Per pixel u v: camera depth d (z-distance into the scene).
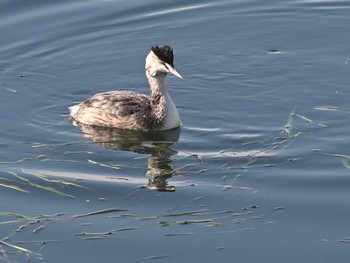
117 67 20.45
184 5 23.09
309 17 22.48
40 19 22.28
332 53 20.73
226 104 18.70
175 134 17.52
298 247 13.58
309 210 14.55
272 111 18.30
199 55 20.89
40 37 21.55
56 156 16.66
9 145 17.11
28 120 18.16
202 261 13.27
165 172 15.92
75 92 19.42
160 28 22.11
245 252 13.48
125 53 21.05
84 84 19.73
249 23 22.31
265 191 15.16
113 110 17.94
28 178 15.76
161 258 13.36
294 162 16.06
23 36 21.56
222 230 14.05
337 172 15.66
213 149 16.80
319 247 13.55
